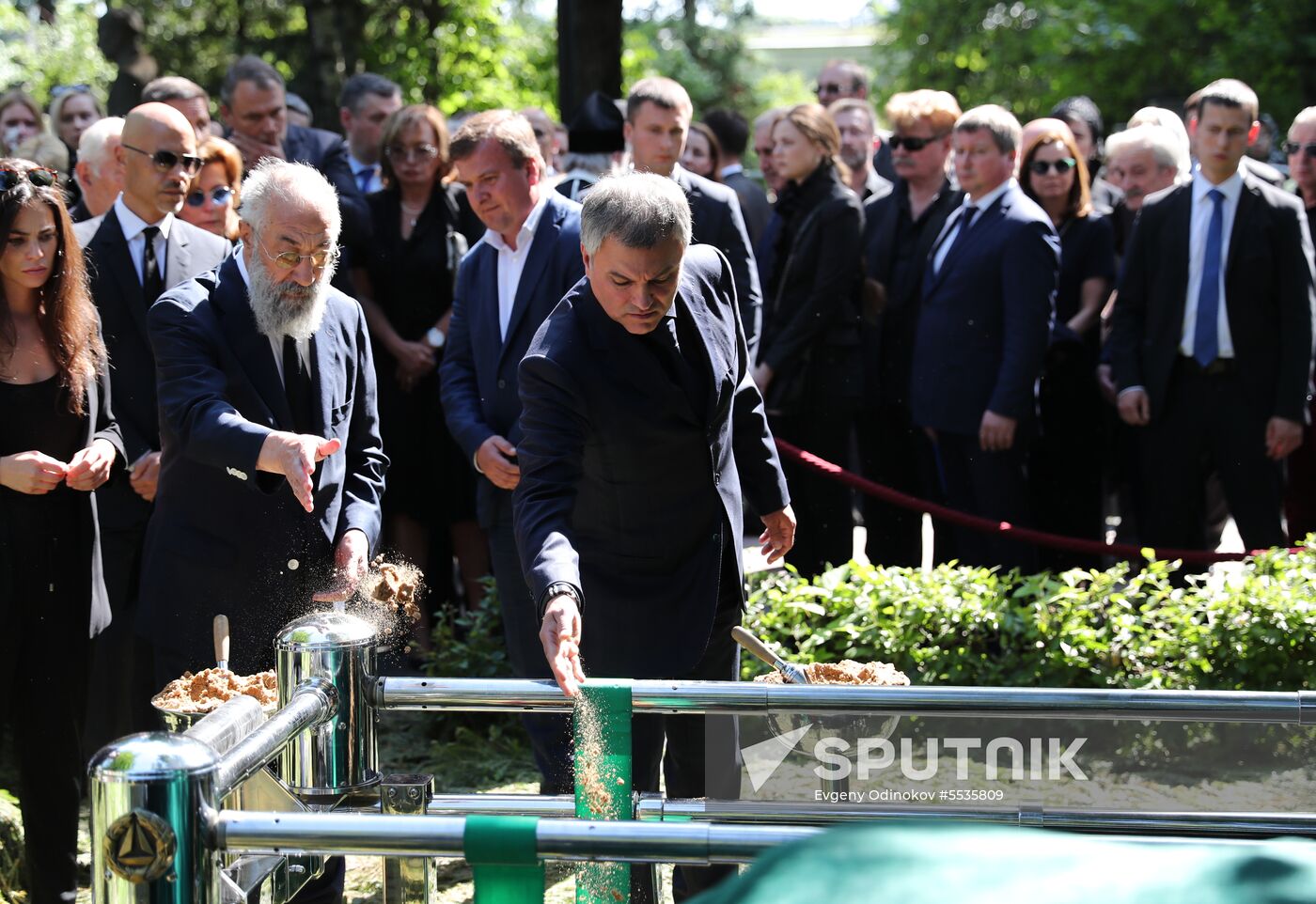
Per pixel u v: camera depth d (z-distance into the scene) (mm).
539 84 20562
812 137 6980
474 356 5004
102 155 5824
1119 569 5789
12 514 4055
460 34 18391
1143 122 8172
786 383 6984
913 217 7449
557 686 2740
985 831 1018
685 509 3514
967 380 6727
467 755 5840
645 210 3170
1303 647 5410
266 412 4074
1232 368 6777
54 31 22406
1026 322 6543
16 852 4574
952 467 6875
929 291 6871
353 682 2789
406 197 6965
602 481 3479
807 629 5590
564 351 3369
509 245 4953
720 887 1019
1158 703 2496
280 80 7422
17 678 4102
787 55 53375
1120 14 23359
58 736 4125
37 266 4051
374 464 4348
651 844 2082
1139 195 7953
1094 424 7309
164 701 3076
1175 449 6918
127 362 5086
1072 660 5410
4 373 4105
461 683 2795
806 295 6980
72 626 4156
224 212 5996
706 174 8797
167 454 4164
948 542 7043
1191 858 972
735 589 3643
